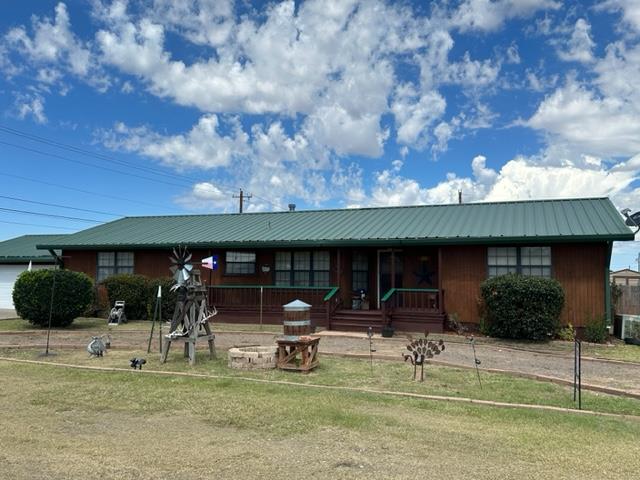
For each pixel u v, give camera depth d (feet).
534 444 17.93
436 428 19.62
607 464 16.08
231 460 15.92
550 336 45.65
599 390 26.91
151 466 15.34
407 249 57.26
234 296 59.62
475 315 50.60
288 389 26.00
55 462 15.60
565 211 54.19
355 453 16.70
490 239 48.42
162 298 58.29
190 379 28.37
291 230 62.08
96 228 76.43
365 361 34.88
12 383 27.22
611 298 52.39
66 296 52.60
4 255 82.58
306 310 31.99
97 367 31.83
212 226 69.97
